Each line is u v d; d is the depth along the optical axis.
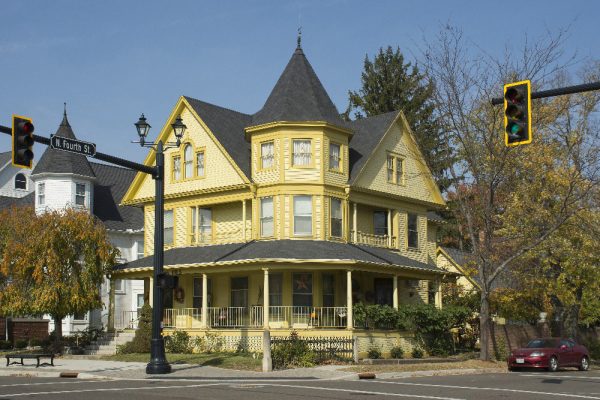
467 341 41.22
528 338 40.97
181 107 39.88
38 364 28.25
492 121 33.62
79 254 36.53
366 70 62.31
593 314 44.81
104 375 24.88
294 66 37.88
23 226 36.69
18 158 20.41
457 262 48.78
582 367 32.56
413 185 41.62
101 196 51.19
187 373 25.50
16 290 35.47
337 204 36.47
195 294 38.44
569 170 37.09
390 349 34.28
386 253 38.22
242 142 39.28
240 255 34.06
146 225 41.66
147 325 35.44
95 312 47.28
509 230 38.09
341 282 36.47
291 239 35.06
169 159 40.25
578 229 37.56
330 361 29.95
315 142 35.78
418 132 46.19
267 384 22.38
